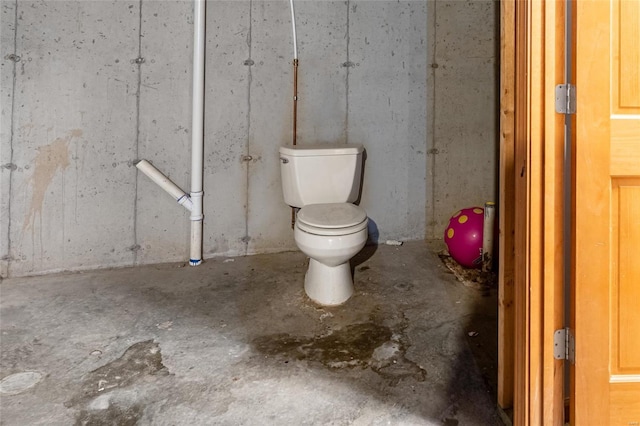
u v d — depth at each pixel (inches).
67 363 76.7
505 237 61.2
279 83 126.1
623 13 51.9
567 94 53.1
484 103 138.6
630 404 54.4
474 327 88.2
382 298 101.0
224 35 121.0
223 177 125.6
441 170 138.9
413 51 133.6
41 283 109.5
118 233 119.6
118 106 115.9
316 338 84.9
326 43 128.0
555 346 55.2
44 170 112.3
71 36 110.7
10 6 106.0
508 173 60.1
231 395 68.2
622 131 52.4
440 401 66.5
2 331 86.9
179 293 104.7
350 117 131.7
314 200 116.3
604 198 52.7
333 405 65.7
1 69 106.7
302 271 117.0
